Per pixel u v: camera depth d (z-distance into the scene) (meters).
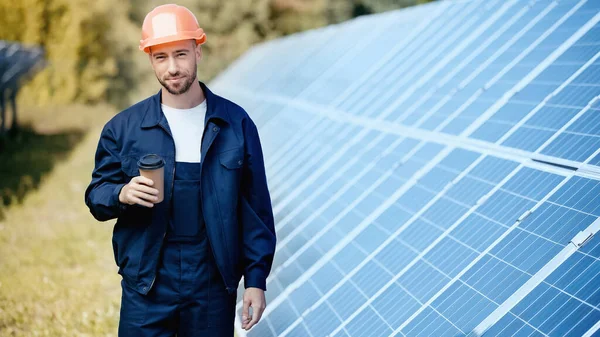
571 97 4.33
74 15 27.23
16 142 19.80
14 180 14.46
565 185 3.68
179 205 3.44
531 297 3.25
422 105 6.20
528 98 4.75
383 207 5.19
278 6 33.12
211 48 32.38
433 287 3.90
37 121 24.19
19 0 26.09
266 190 3.67
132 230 3.47
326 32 12.98
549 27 5.44
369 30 10.33
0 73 19.06
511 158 4.30
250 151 3.58
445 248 4.11
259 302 3.58
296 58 12.85
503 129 4.69
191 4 31.91
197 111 3.50
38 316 6.71
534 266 3.39
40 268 8.36
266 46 18.20
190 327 3.54
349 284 4.65
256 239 3.63
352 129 7.20
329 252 5.28
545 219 3.59
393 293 4.16
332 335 4.28
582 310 2.94
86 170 15.63
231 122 3.54
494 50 5.93
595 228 3.24
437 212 4.52
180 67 3.32
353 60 9.65
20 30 26.52
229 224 3.47
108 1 28.48
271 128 10.27
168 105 3.49
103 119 25.31
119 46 28.95
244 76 16.61
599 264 3.06
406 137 5.88
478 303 3.48
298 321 4.78
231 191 3.48
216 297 3.52
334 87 9.23
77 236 9.87
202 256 3.47
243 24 32.56
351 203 5.70
